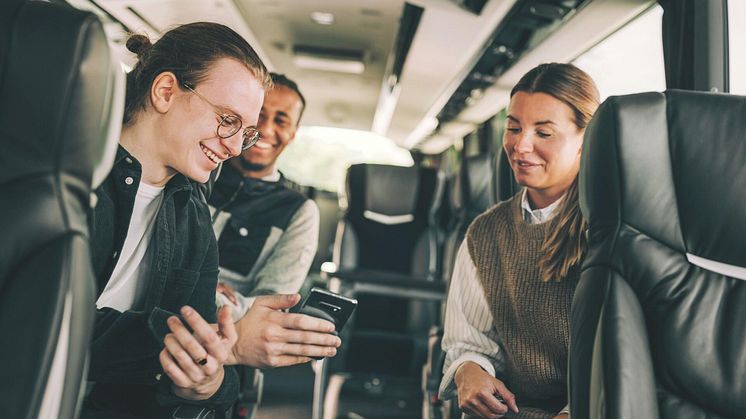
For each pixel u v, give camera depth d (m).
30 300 0.92
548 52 5.20
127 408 1.49
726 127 1.28
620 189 1.26
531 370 1.82
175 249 1.51
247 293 2.53
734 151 1.27
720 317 1.23
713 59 2.42
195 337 1.26
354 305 1.44
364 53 7.50
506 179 2.11
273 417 4.18
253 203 2.54
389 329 4.50
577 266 1.74
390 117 10.27
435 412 2.75
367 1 5.88
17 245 0.94
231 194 2.51
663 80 2.69
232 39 1.44
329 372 4.00
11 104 0.94
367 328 4.50
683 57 2.53
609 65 3.44
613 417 1.16
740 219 1.25
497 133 6.74
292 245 2.57
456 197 4.05
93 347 1.35
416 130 10.74
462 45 6.10
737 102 1.31
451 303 2.00
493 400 1.70
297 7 6.18
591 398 1.22
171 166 1.45
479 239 1.94
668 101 1.29
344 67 7.96
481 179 3.33
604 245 1.27
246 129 1.47
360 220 4.73
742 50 2.33
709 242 1.26
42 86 0.94
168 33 1.44
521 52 5.55
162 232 1.47
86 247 0.99
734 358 1.21
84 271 0.97
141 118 1.42
